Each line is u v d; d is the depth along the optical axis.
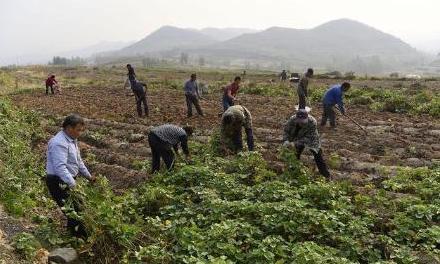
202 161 11.52
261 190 9.37
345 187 9.82
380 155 13.32
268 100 25.64
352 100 24.12
